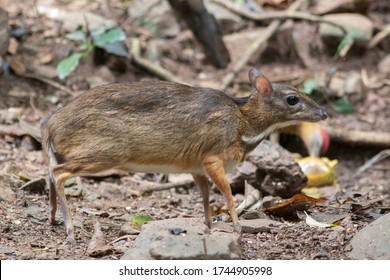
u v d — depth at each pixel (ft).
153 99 30.19
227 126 31.07
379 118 56.34
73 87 50.78
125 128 29.71
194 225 29.01
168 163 30.76
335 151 53.72
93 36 51.83
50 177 29.96
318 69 59.93
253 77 33.63
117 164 29.84
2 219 32.24
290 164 39.45
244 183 39.93
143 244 27.27
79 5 59.36
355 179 50.03
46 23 55.47
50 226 31.91
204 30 56.70
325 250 28.94
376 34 63.62
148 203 38.34
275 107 32.73
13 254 27.96
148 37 58.13
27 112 47.44
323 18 61.16
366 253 28.12
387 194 42.65
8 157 41.29
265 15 60.08
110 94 29.84
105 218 34.22
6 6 57.31
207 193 32.17
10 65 50.11
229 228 31.24
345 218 33.19
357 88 57.93
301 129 50.14
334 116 55.83
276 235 30.71
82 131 29.43
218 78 56.65
